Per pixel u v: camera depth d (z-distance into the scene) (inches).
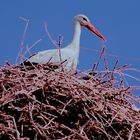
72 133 363.3
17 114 364.5
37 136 355.6
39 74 382.9
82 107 374.9
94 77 403.5
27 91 370.0
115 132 378.0
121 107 386.0
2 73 383.2
